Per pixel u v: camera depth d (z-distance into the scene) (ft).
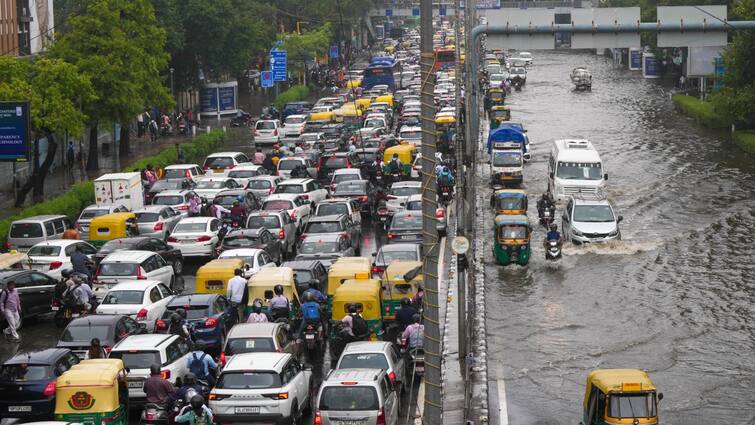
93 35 469.98
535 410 191.62
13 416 173.37
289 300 229.45
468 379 192.03
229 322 225.76
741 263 312.29
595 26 250.78
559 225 376.07
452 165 433.48
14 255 267.18
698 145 567.18
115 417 162.71
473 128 300.20
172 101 515.09
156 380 172.55
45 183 455.22
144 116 640.17
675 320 253.85
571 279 297.53
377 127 571.69
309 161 460.96
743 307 264.93
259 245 291.38
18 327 248.11
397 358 183.73
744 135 556.51
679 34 249.34
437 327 123.24
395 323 231.91
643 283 290.76
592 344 235.20
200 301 219.00
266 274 234.17
